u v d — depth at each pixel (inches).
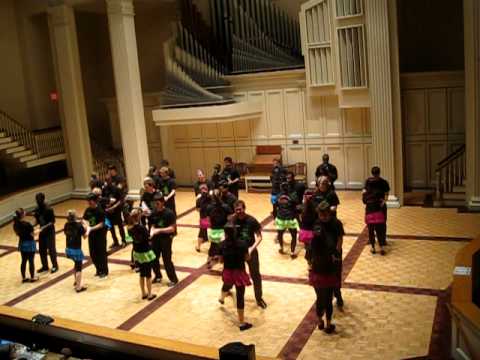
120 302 345.4
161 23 708.0
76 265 368.2
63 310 340.5
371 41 488.7
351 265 372.8
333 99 577.0
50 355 142.4
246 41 605.9
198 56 621.9
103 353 135.9
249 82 617.6
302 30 548.1
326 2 526.3
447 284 327.6
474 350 203.2
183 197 627.5
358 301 315.0
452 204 497.4
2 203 579.2
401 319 288.5
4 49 669.9
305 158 607.5
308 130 598.5
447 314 289.1
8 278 410.0
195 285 362.6
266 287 348.5
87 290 370.9
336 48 519.2
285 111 607.2
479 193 467.8
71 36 633.6
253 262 310.8
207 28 620.7
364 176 579.5
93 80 766.5
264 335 284.5
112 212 452.8
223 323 302.7
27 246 392.2
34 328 148.2
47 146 660.1
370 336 273.3
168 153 684.7
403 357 250.5
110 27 582.6
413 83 540.4
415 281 336.5
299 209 392.5
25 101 696.4
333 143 587.5
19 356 142.1
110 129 772.0
